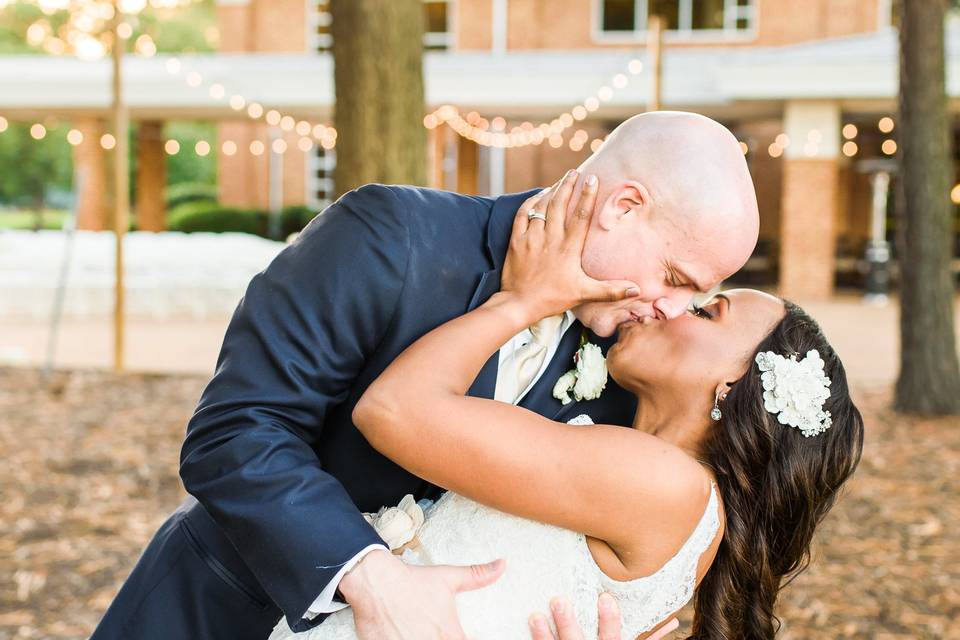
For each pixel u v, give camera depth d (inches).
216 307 478.0
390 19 176.1
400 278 57.1
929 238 261.9
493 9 733.3
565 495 52.7
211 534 64.2
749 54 610.5
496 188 738.2
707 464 59.6
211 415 56.4
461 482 53.2
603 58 663.1
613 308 58.0
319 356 56.2
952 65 520.4
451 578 53.0
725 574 60.5
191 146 1249.4
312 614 53.3
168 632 63.8
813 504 59.6
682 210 53.6
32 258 466.9
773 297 61.7
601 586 56.4
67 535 167.5
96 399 274.8
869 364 354.6
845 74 530.9
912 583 149.6
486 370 60.5
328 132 661.9
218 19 757.3
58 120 679.7
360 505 63.3
